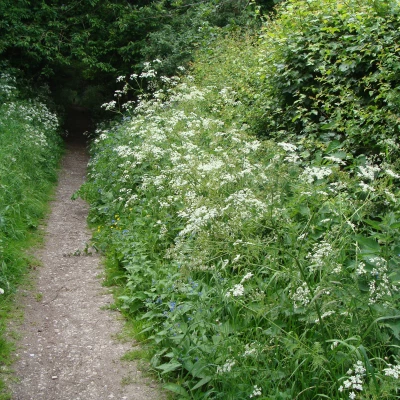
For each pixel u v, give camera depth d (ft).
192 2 55.31
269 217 11.87
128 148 23.94
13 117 38.83
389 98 16.30
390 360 9.79
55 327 14.67
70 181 36.35
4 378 12.01
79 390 11.76
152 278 15.30
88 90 65.31
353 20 19.33
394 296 9.72
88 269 19.24
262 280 12.65
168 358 12.53
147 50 50.85
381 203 14.07
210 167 14.98
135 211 21.12
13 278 17.20
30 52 52.70
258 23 42.70
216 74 32.71
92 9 56.24
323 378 9.71
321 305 10.12
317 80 20.84
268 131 23.48
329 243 11.68
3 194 23.07
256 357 10.18
